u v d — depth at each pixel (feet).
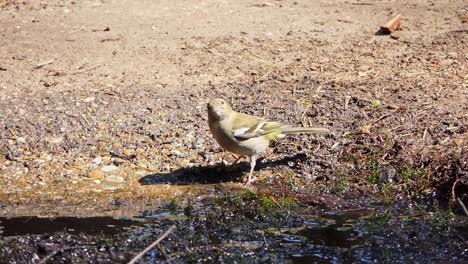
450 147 41.70
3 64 53.36
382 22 58.49
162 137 44.93
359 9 61.21
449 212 37.17
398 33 56.59
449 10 60.23
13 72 52.49
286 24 58.54
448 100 46.75
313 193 39.52
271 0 63.77
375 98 47.47
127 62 53.62
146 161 43.06
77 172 42.19
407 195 39.14
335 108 46.70
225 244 34.45
